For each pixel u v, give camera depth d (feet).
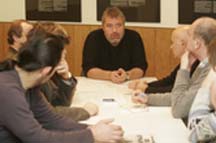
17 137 5.08
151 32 13.51
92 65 11.26
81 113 7.04
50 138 5.08
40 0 14.12
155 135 6.11
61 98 7.83
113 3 13.61
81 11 13.93
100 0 13.71
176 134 6.15
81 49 14.07
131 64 11.53
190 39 7.27
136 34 11.73
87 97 8.71
